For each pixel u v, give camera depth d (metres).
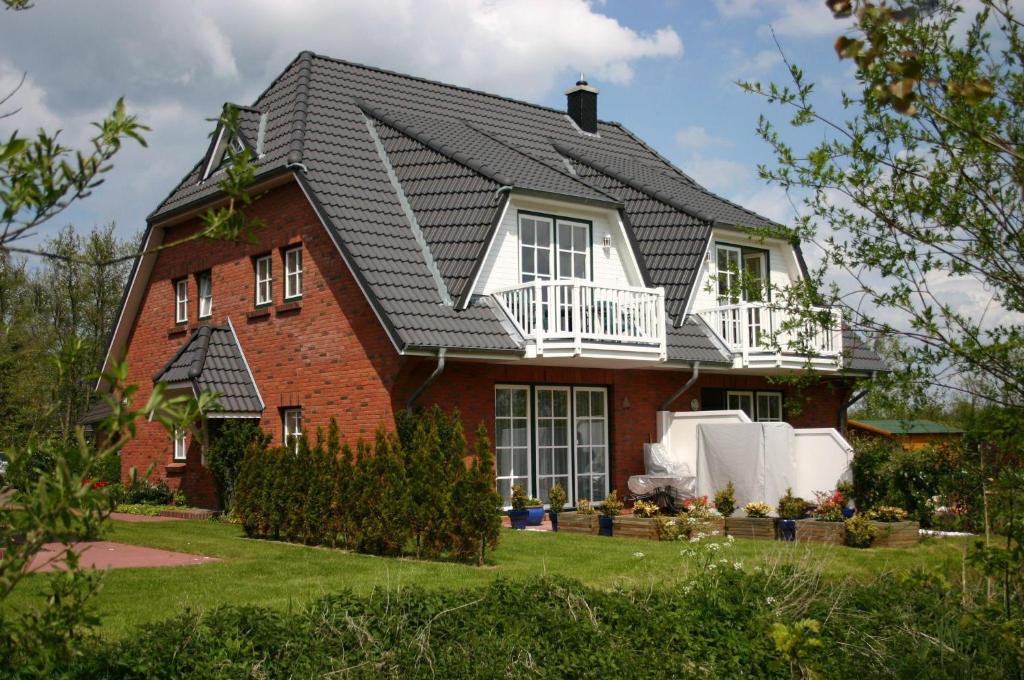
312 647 7.09
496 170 18.22
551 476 18.44
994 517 6.18
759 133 6.36
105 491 3.37
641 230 21.23
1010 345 5.43
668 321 19.75
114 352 24.14
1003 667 6.95
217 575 11.24
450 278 16.94
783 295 6.85
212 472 18.80
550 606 8.51
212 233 3.62
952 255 5.80
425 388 15.99
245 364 19.97
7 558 3.23
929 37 5.28
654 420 19.95
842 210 6.30
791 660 7.04
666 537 15.22
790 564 10.02
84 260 3.39
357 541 13.59
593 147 25.50
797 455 18.50
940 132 5.40
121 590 10.15
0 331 4.98
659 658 7.59
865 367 20.53
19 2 3.89
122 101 3.40
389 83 23.25
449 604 8.30
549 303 16.95
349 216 17.52
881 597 9.02
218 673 6.48
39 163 3.17
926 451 16.02
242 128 20.30
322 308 17.92
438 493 12.66
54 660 3.85
